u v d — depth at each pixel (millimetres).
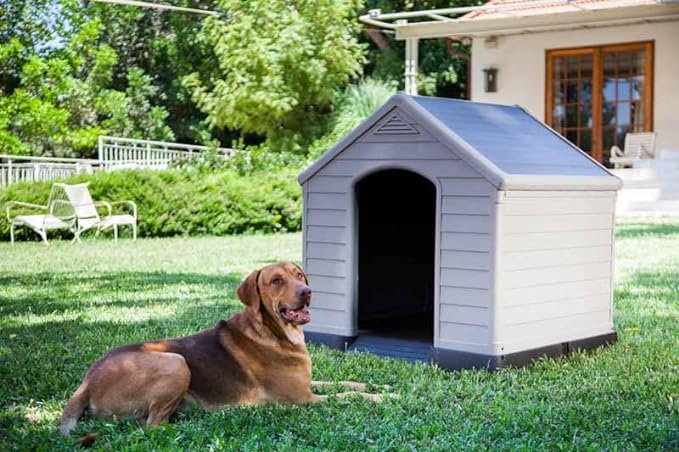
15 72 18734
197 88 17203
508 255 4523
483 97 13992
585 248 4965
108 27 21672
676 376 4410
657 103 12773
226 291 6781
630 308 6098
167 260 8680
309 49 15977
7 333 5379
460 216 4574
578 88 13367
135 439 3424
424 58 19703
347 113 16719
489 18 12156
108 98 19875
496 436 3586
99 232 11211
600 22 11930
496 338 4492
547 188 4684
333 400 3957
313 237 5117
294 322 3842
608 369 4566
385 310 5820
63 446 3395
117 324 5590
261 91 15820
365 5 19719
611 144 13203
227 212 11562
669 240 9148
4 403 4035
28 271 7938
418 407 3916
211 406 3764
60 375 4426
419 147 4711
